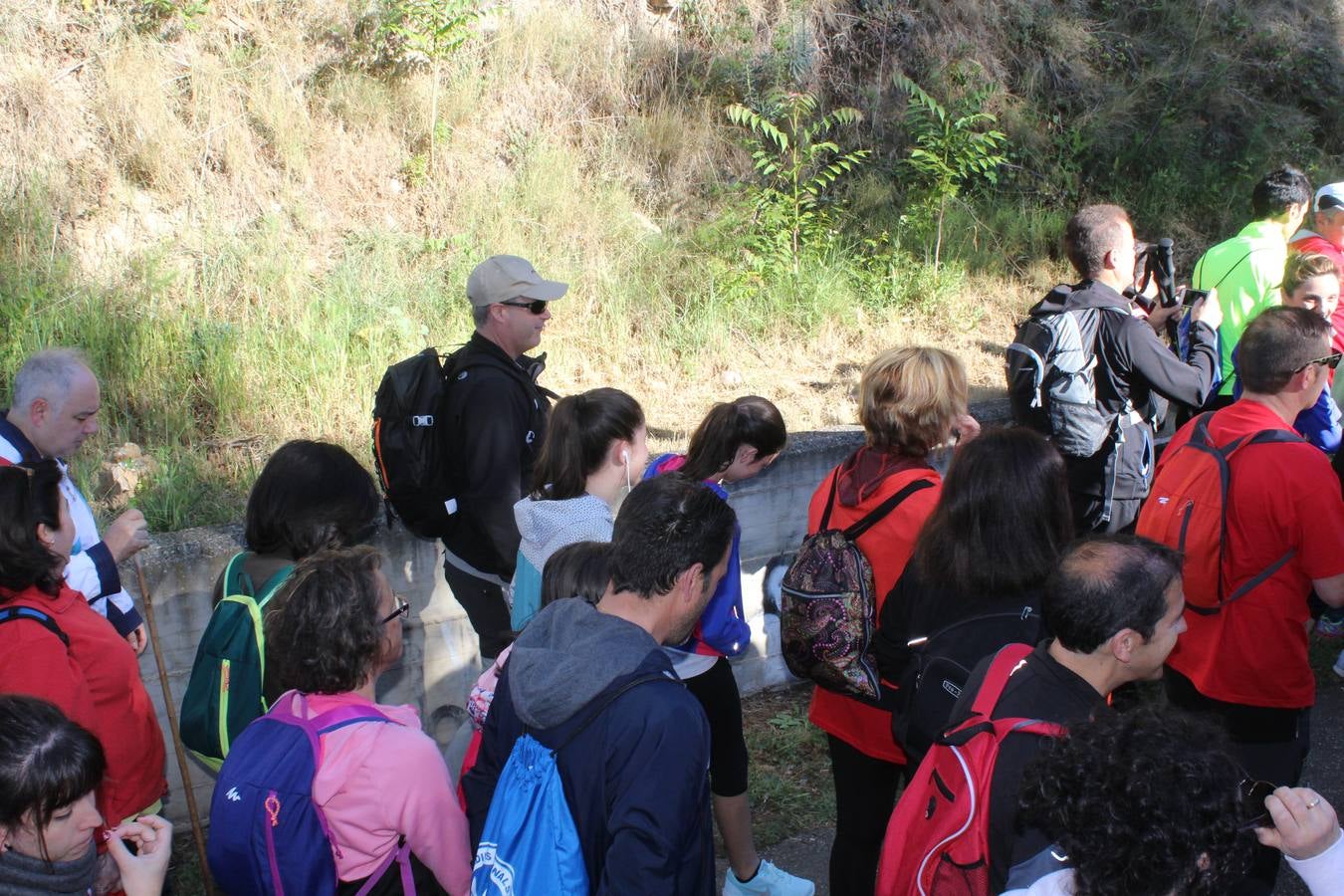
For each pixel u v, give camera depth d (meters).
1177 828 1.68
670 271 7.83
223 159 7.10
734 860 3.56
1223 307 5.02
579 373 6.98
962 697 2.36
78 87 6.89
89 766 2.14
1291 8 12.09
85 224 6.52
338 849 2.29
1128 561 2.22
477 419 3.61
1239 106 10.81
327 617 2.36
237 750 2.33
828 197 8.90
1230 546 3.12
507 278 3.67
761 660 5.12
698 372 7.17
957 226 8.98
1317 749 4.76
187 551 3.88
